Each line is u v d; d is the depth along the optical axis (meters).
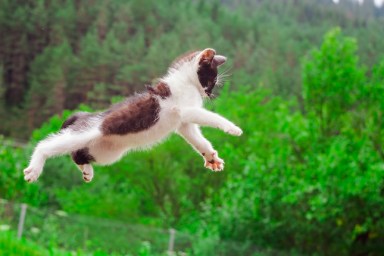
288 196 15.01
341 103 17.70
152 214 24.16
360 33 57.34
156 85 4.91
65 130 4.71
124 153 4.97
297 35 62.81
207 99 5.12
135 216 21.83
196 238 15.88
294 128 17.39
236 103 23.39
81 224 16.52
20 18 51.44
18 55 50.19
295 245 16.48
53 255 13.77
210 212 17.56
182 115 4.73
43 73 46.69
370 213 15.72
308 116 18.12
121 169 22.08
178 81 4.89
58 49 47.34
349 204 15.50
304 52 54.62
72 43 53.06
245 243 16.02
